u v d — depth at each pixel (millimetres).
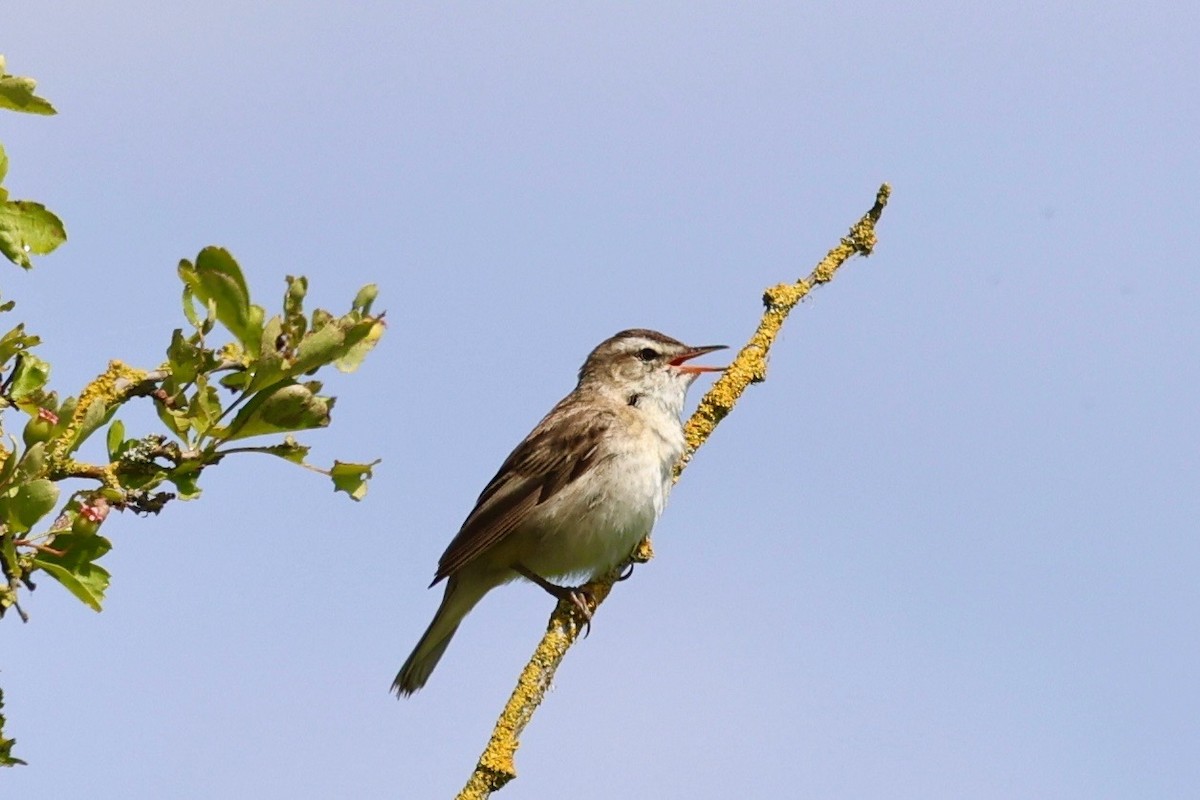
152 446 8812
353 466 9180
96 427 8445
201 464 8836
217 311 8938
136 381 8977
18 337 8617
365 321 8883
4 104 8258
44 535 8320
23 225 8211
